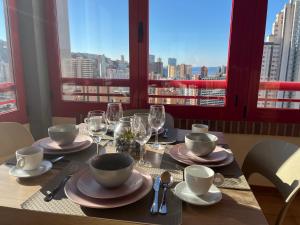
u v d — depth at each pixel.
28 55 2.16
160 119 1.26
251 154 1.25
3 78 2.04
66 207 0.71
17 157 0.91
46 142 1.21
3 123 1.38
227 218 0.69
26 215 0.70
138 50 2.12
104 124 1.25
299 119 2.02
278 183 1.06
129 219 0.66
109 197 0.71
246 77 2.02
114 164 0.83
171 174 0.93
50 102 2.35
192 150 1.04
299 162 1.00
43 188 0.81
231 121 2.07
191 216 0.69
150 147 1.21
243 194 0.80
